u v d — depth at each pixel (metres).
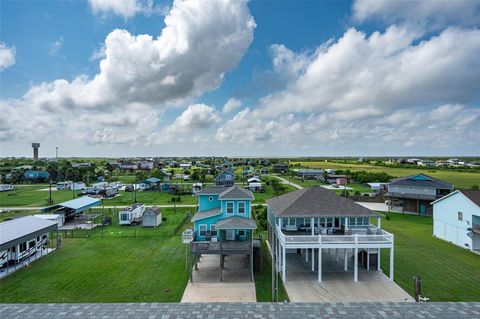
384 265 25.44
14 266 25.25
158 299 19.42
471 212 29.72
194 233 26.75
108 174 125.75
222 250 22.69
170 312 9.84
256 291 20.66
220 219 26.52
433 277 22.73
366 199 62.94
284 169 140.75
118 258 27.83
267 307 10.13
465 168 137.62
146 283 22.02
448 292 20.08
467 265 25.39
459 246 31.25
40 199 67.25
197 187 76.06
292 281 22.03
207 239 26.86
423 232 37.84
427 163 187.12
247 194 26.84
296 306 10.18
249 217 26.66
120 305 10.30
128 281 22.36
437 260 26.73
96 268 25.12
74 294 20.12
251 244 22.81
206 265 25.97
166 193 77.50
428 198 49.19
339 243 22.06
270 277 23.28
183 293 20.33
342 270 24.06
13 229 26.81
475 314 9.66
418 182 52.94
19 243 25.28
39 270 24.58
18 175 106.62
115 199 67.31
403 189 53.12
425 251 29.47
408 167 154.12
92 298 19.50
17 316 9.55
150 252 29.80
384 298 19.25
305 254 27.70
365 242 22.11
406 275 23.17
